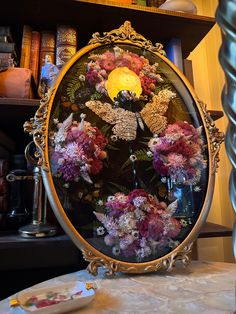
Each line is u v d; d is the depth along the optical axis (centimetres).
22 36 53
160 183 42
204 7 78
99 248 37
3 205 48
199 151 43
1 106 44
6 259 55
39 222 45
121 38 47
